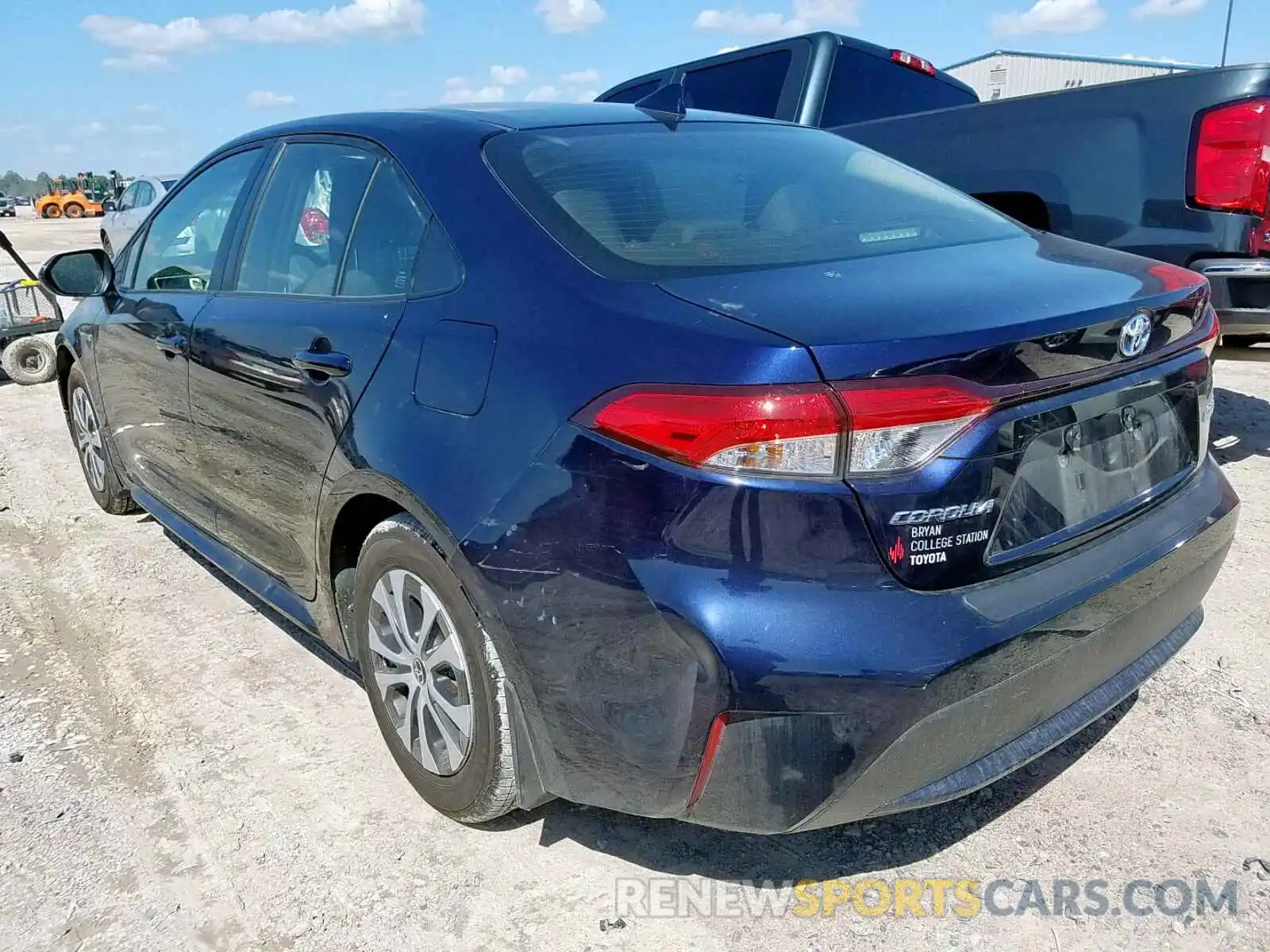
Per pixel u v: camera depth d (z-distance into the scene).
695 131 2.88
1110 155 4.42
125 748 2.83
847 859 2.35
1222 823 2.41
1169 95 4.18
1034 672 1.93
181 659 3.32
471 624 2.16
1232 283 4.11
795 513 1.74
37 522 4.67
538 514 1.97
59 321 7.86
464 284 2.27
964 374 1.79
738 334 1.80
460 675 2.27
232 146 3.51
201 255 3.45
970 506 1.82
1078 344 1.96
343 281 2.68
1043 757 2.69
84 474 5.13
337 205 2.80
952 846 2.38
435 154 2.55
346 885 2.29
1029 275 2.16
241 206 3.26
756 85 6.41
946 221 2.64
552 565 1.95
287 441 2.75
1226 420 5.45
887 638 1.75
